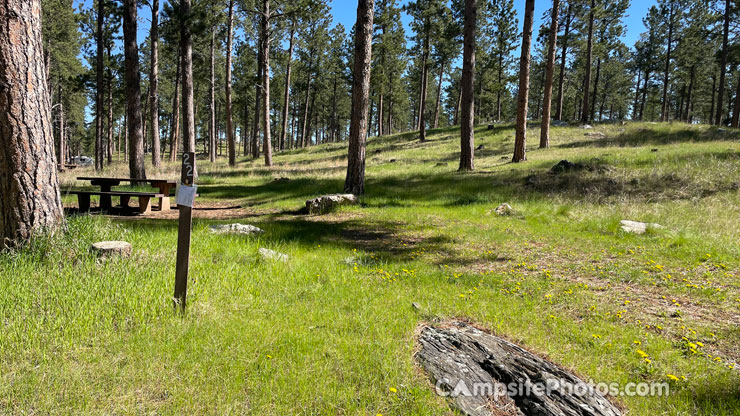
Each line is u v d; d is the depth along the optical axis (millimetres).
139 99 14242
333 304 3877
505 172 14586
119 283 3771
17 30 4129
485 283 4684
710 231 7000
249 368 2672
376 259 5723
